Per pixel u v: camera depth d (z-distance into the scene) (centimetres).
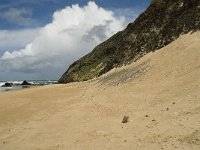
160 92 2598
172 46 3716
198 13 3900
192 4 4234
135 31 5253
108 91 3306
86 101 3092
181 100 2169
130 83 3278
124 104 2583
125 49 5131
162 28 4519
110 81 3903
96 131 1975
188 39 3597
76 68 6869
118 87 3322
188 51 3262
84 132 2003
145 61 3906
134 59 4522
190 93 2242
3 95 4247
